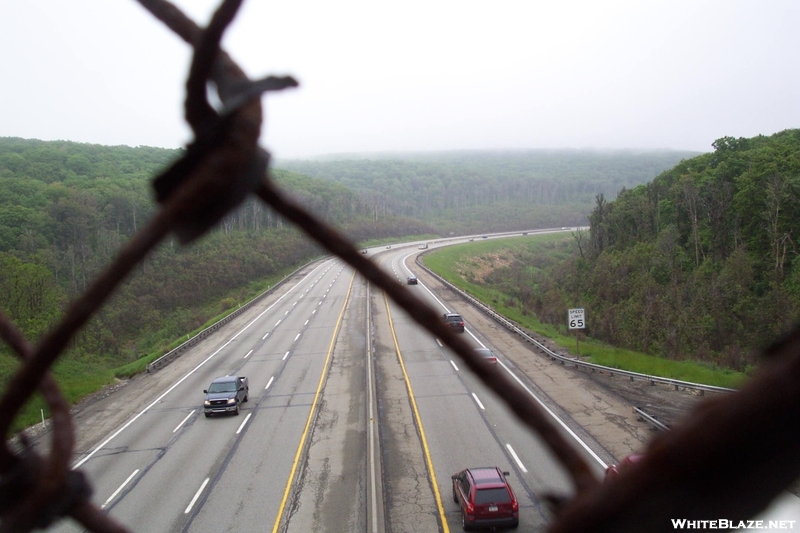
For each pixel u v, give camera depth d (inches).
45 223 2546.8
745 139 2564.0
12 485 51.8
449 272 3061.0
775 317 1391.5
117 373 1375.5
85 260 2420.0
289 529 572.4
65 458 54.4
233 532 571.5
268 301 2428.6
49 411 56.1
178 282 2527.1
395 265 3132.4
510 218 7003.0
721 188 2171.5
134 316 2156.7
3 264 1483.8
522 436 806.5
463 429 847.7
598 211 3169.3
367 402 1009.5
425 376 1170.0
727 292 1598.2
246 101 45.1
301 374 1257.4
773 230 1758.1
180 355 1555.1
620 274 2196.1
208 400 986.1
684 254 2192.4
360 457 755.4
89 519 56.2
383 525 566.9
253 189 45.9
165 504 647.8
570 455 60.3
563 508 60.6
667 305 1664.6
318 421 925.2
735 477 46.9
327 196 4323.3
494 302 2124.8
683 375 1080.2
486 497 553.6
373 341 1544.0
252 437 868.0
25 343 51.9
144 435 920.9
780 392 44.9
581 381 1101.7
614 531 53.7
